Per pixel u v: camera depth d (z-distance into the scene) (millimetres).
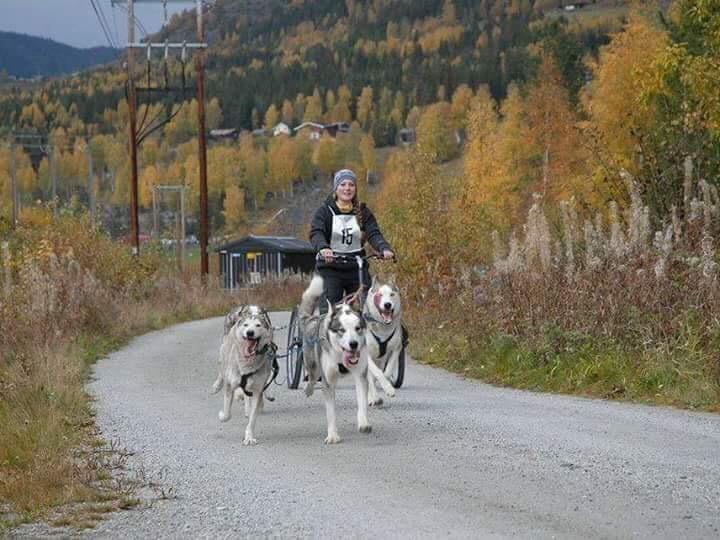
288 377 13594
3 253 23188
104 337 21719
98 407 12617
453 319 18531
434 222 22984
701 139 16844
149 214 142750
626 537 6211
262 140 183875
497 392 13102
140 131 39344
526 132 50750
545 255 14844
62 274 23000
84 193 150375
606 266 13992
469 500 7238
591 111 37344
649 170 16641
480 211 23750
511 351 14750
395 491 7598
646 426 10023
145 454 9625
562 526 6488
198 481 8359
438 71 174875
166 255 44375
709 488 7375
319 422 11008
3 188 134000
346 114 191500
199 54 40281
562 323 14141
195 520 7137
